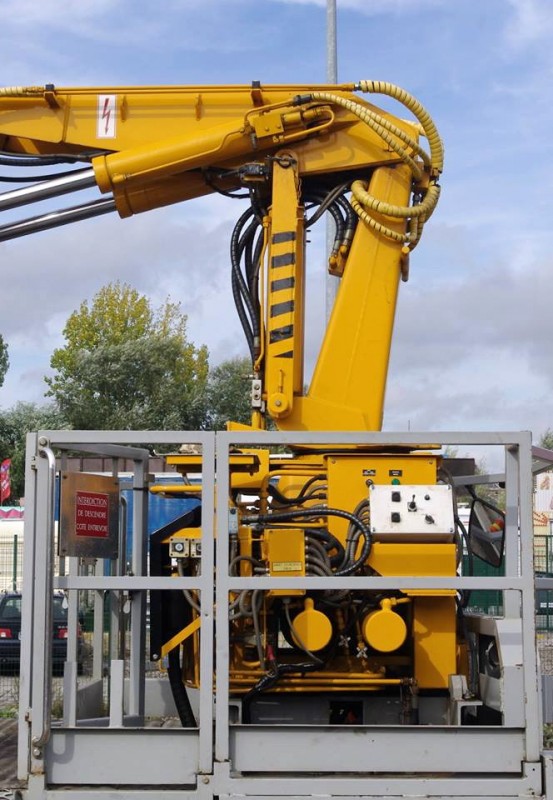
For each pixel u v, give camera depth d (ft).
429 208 19.81
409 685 17.29
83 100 20.93
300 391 19.81
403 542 16.57
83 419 158.61
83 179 20.71
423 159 19.89
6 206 20.99
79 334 171.22
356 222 20.27
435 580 14.96
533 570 15.02
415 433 15.46
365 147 19.98
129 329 171.63
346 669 17.75
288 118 19.77
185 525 18.69
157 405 158.30
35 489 15.05
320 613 16.75
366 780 14.42
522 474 15.26
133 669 19.22
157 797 14.44
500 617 17.42
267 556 17.13
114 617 19.56
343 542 17.42
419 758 14.66
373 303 19.77
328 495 17.49
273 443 15.37
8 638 45.57
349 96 20.30
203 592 15.02
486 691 17.38
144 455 19.44
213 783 14.48
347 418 19.43
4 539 66.39
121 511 19.97
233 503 18.38
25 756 14.57
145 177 20.42
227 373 163.22
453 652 17.19
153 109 20.76
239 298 20.54
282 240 19.62
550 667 27.09
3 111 21.08
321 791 14.39
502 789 14.43
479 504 20.44
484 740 14.70
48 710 14.57
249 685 17.39
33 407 167.43
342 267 20.31
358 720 18.33
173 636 18.19
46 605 14.75
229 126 20.12
